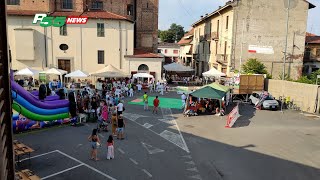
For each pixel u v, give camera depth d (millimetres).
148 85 39906
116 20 40500
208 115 25547
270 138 19031
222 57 42656
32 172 11688
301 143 18125
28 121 18938
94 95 26297
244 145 17469
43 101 20031
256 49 38594
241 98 33750
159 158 14961
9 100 3805
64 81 40406
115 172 13047
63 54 40156
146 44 48094
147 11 47531
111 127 20641
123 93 34500
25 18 38906
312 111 27625
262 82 33344
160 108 28078
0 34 3461
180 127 21266
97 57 40875
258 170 13797
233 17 39188
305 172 13711
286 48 37594
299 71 40844
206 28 53094
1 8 3439
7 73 3721
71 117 21250
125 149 16141
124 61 41531
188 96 25703
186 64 69875
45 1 41781
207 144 17469
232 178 12859
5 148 3506
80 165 13703
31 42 38656
